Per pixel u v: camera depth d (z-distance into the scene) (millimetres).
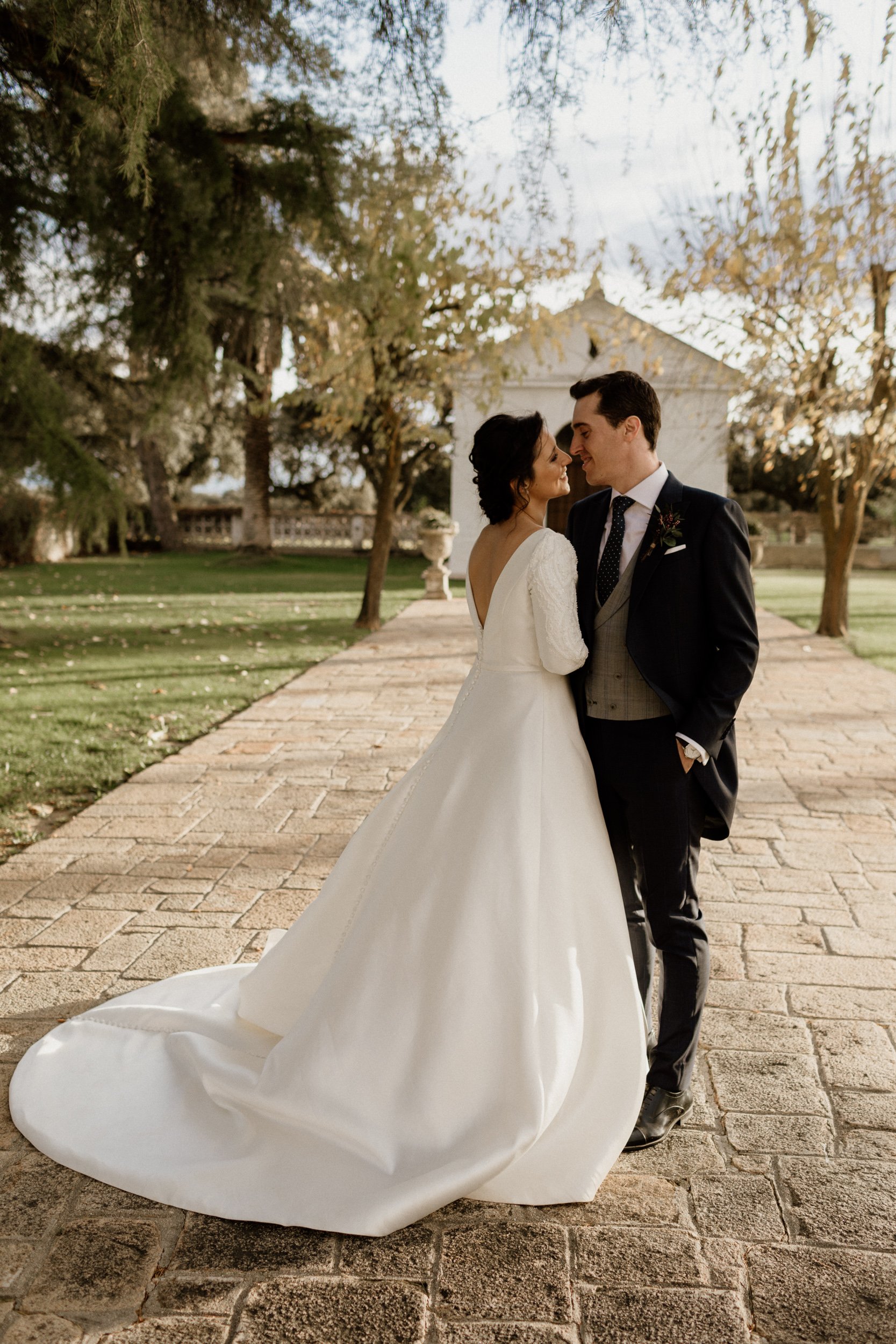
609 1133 2107
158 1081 2451
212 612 13641
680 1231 1948
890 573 26438
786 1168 2152
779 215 9672
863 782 5484
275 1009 2543
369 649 10414
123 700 7316
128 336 7359
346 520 29797
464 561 20828
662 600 2234
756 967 3154
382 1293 1777
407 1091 2090
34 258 6977
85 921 3445
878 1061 2590
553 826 2213
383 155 6672
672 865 2326
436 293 10422
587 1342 1672
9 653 9508
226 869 3980
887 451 11047
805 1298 1769
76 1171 2143
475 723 2293
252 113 6812
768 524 31266
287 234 6918
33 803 4832
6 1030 2721
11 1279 1812
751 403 10852
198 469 33844
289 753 5961
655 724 2301
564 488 2322
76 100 5328
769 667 9570
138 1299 1763
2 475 8453
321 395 11688
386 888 2244
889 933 3426
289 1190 2018
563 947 2174
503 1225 1964
